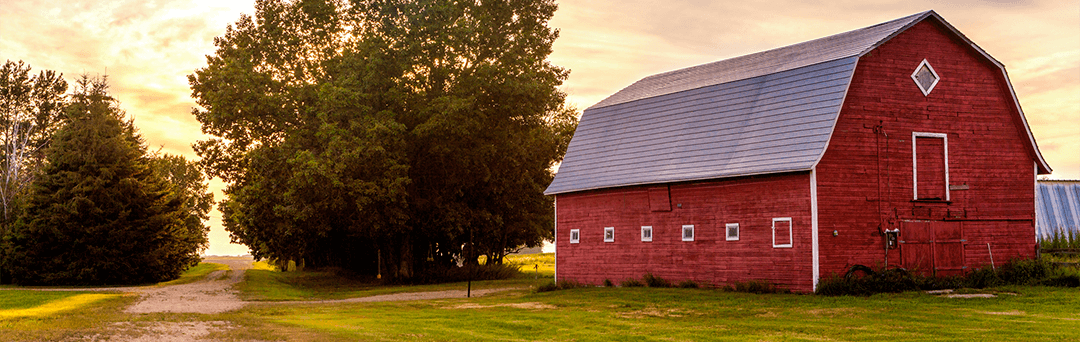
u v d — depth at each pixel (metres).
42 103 69.06
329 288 47.66
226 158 49.44
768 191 30.92
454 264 58.94
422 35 45.75
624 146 37.72
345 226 50.25
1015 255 32.06
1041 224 39.88
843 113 30.45
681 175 33.53
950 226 31.30
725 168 31.98
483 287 42.75
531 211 58.88
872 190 30.38
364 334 20.52
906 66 31.64
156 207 48.38
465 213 51.72
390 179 44.88
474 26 46.97
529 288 40.41
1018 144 32.78
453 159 48.69
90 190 45.59
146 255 46.38
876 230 30.23
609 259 37.03
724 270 32.16
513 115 48.09
